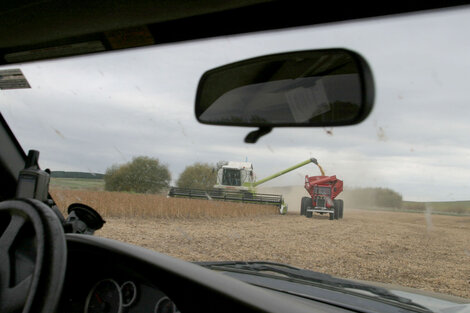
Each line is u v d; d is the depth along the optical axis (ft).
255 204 58.29
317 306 5.11
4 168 7.74
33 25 5.27
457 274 16.28
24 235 3.77
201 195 60.13
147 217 37.01
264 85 4.24
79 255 4.70
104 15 4.79
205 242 23.35
